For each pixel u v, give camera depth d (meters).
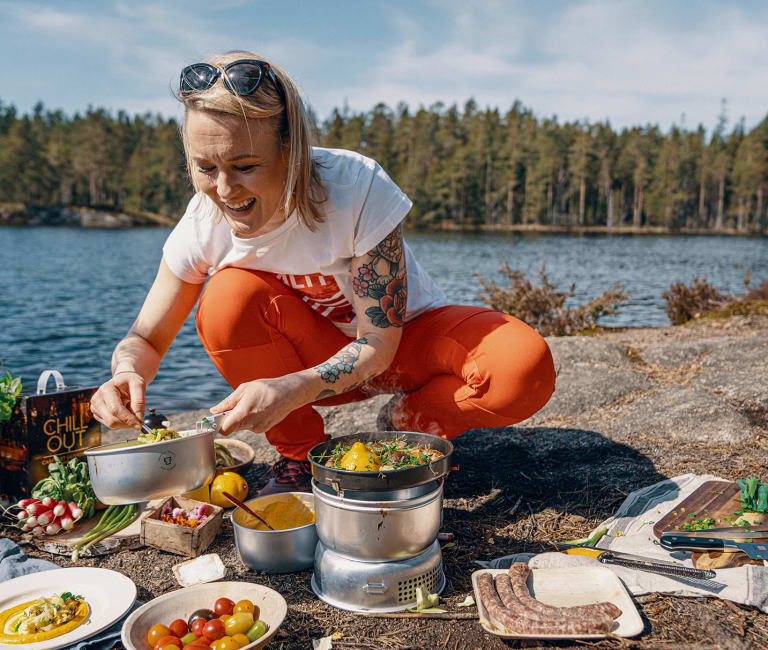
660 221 86.50
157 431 1.86
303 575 1.93
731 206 88.06
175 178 87.25
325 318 2.35
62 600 1.65
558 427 3.25
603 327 7.35
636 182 87.81
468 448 3.01
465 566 1.94
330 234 1.99
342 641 1.58
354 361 1.91
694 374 4.09
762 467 2.60
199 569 1.93
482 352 2.07
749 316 7.23
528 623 1.53
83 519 2.31
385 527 1.68
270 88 1.66
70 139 98.31
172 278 2.24
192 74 1.64
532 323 7.32
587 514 2.28
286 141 1.76
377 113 100.69
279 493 2.20
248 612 1.58
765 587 1.68
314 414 2.33
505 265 7.70
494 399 2.09
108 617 1.61
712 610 1.64
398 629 1.62
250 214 1.81
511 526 2.21
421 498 1.71
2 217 77.75
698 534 1.93
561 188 89.75
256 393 1.68
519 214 88.62
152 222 83.56
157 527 2.09
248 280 2.15
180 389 5.70
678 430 3.08
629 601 1.65
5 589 1.74
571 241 53.00
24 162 84.12
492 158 88.38
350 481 1.67
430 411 2.27
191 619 1.57
